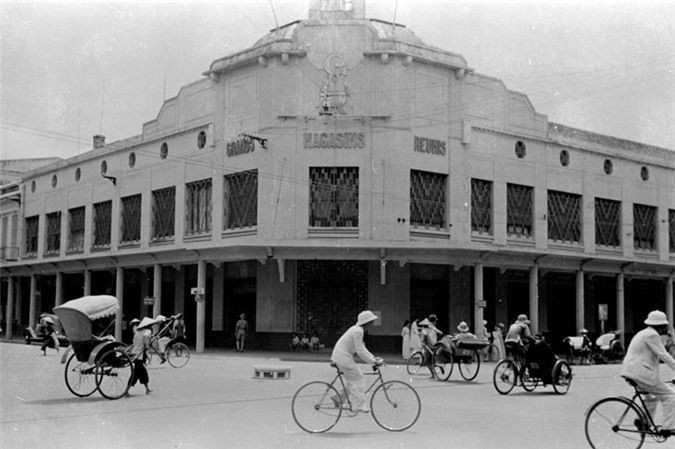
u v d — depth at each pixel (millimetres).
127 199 45594
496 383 19062
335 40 35938
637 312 47469
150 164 43344
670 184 48312
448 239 36875
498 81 39750
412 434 11812
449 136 37375
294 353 33750
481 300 34250
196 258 36344
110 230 46562
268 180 35500
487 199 39156
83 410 14195
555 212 42156
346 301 35250
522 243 40156
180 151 41062
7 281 55156
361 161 35188
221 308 38406
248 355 32406
